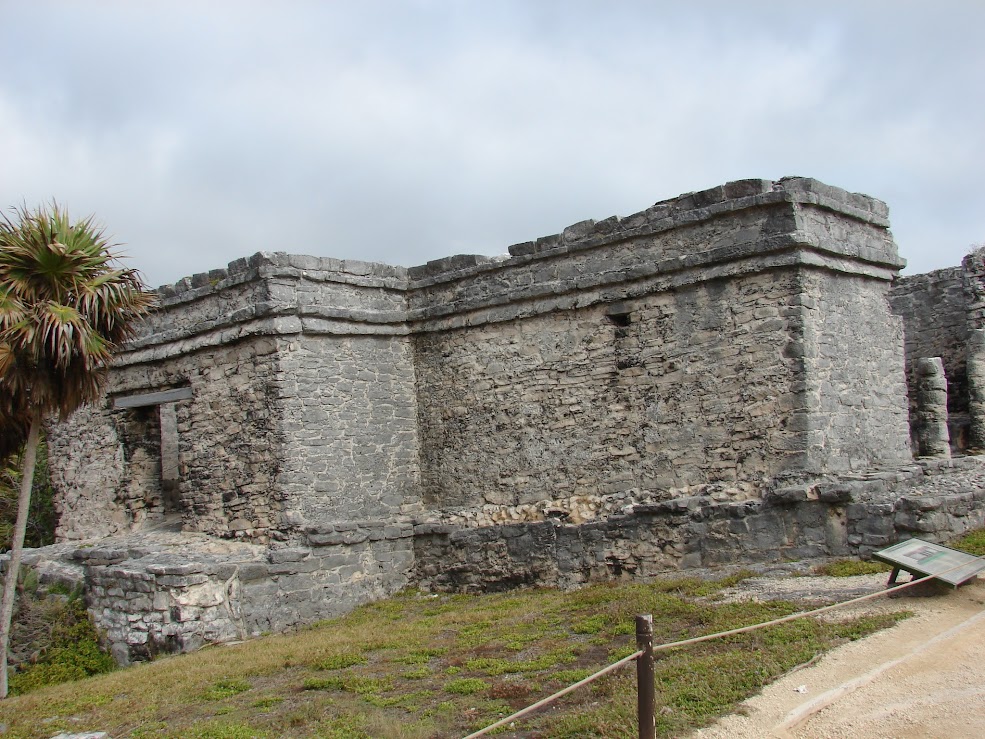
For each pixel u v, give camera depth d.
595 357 14.57
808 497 11.98
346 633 12.84
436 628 12.23
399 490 16.39
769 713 6.98
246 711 9.26
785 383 12.60
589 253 14.76
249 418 15.68
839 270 13.25
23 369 12.85
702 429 13.32
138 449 18.61
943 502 11.38
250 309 15.49
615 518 13.73
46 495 27.25
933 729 6.53
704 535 12.82
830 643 8.30
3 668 12.85
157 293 17.55
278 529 15.06
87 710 10.02
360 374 16.19
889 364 14.23
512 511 15.23
